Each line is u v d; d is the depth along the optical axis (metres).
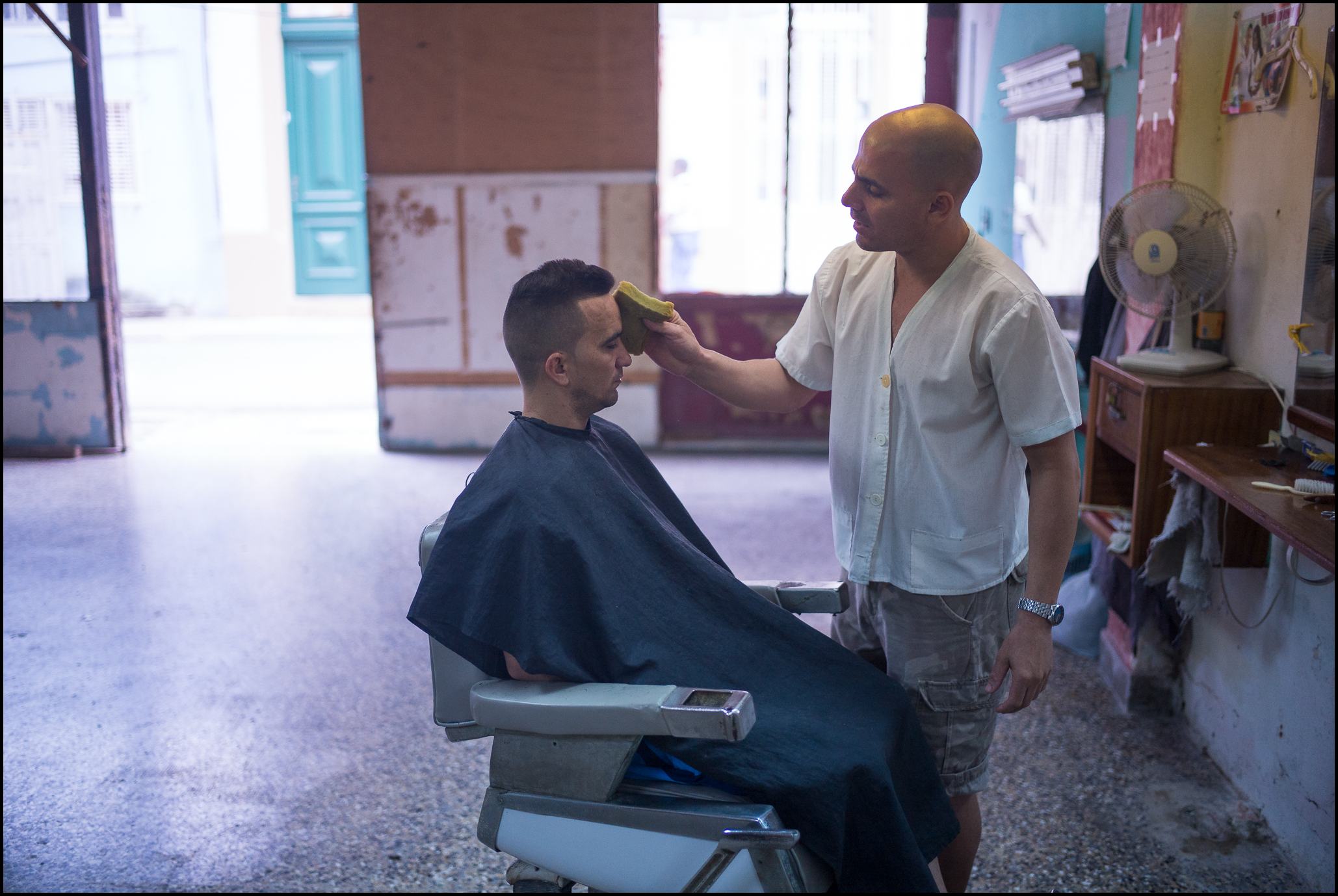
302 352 8.77
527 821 1.60
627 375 5.95
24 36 5.48
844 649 1.68
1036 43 4.52
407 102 5.55
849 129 6.43
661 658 1.59
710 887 1.50
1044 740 2.92
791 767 1.50
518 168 5.61
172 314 10.13
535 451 1.64
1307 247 2.33
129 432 6.23
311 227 9.98
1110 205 3.73
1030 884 2.31
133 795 2.65
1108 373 2.84
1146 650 3.02
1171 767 2.78
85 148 5.60
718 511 4.86
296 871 2.36
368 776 2.76
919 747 1.67
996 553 1.84
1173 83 2.90
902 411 1.81
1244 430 2.55
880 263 1.86
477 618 1.57
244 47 9.68
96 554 4.36
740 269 6.62
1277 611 2.46
